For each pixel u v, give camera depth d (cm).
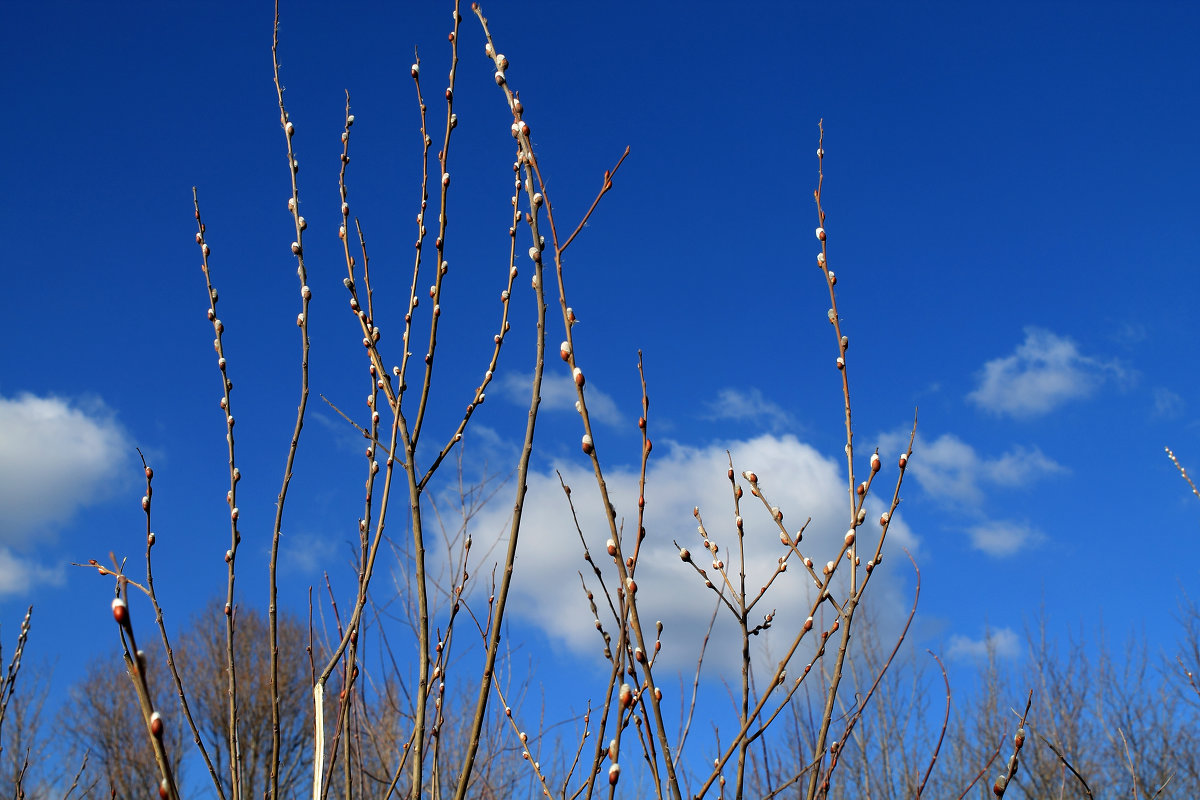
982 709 948
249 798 522
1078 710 921
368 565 209
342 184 226
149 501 211
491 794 378
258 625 1501
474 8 191
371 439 218
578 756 210
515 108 180
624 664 168
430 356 203
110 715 1353
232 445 220
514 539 171
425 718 177
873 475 189
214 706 1303
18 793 282
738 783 173
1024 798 841
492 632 166
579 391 170
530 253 175
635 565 174
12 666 296
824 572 186
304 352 220
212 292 230
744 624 188
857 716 189
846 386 194
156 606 205
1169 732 884
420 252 223
